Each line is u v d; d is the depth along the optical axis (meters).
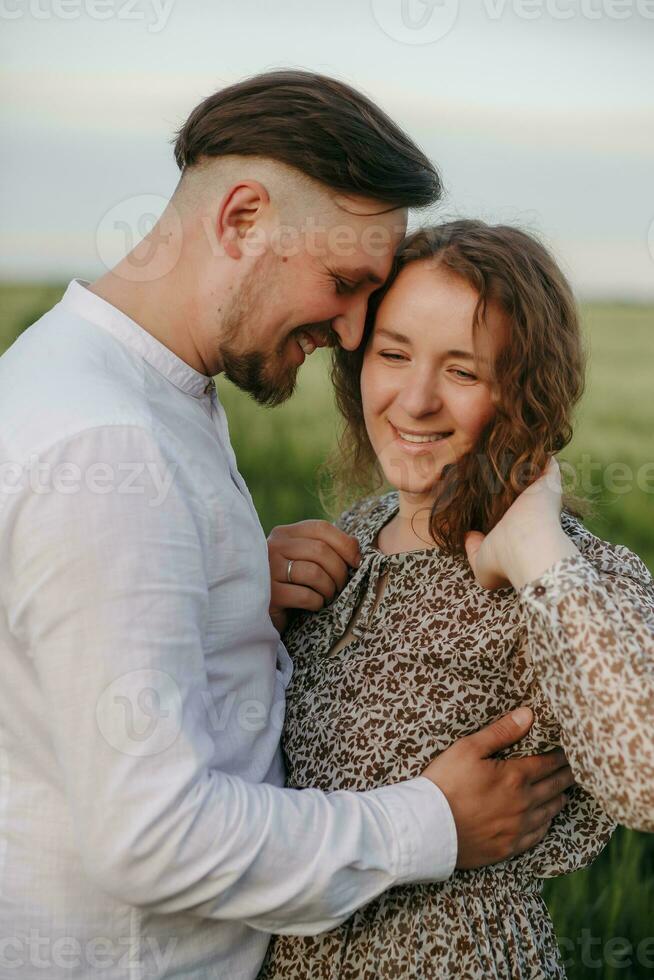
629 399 7.64
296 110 1.57
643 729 1.35
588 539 1.64
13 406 1.43
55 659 1.34
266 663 1.69
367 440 2.12
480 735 1.59
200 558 1.45
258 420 6.38
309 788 1.54
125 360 1.55
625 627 1.42
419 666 1.66
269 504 5.21
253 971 1.62
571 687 1.41
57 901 1.45
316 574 1.84
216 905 1.40
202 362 1.65
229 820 1.38
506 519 1.56
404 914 1.59
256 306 1.61
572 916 2.71
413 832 1.49
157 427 1.47
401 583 1.75
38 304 8.75
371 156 1.58
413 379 1.70
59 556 1.33
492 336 1.66
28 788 1.47
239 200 1.57
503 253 1.66
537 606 1.44
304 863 1.41
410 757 1.62
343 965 1.60
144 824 1.33
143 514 1.38
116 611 1.33
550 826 1.75
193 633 1.41
